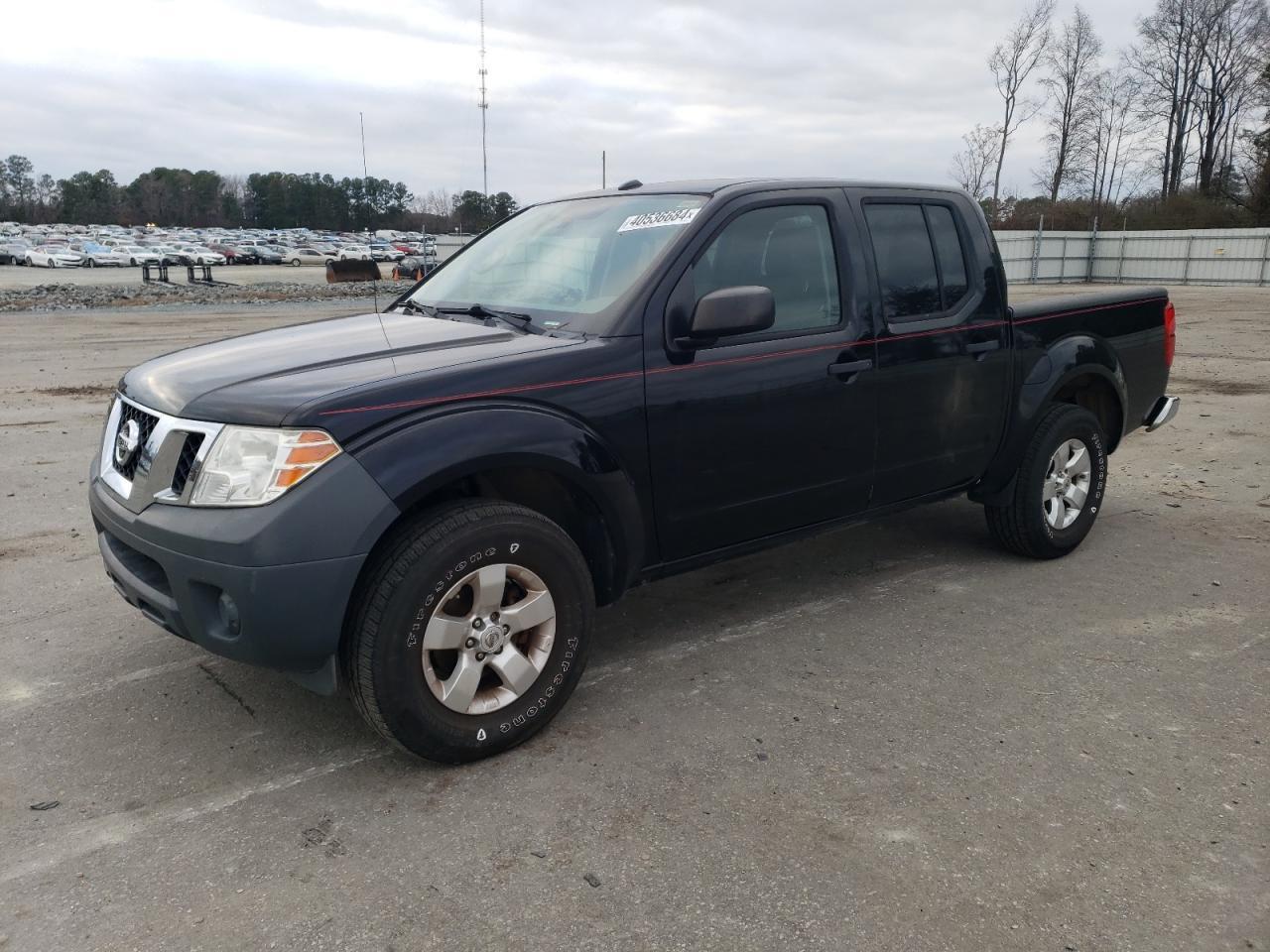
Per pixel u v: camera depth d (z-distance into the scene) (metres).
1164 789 2.94
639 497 3.40
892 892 2.46
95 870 2.55
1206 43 55.59
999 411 4.61
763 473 3.74
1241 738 3.25
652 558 3.55
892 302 4.14
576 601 3.21
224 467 2.74
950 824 2.75
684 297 3.47
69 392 10.51
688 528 3.59
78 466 7.04
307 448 2.70
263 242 94.69
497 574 2.99
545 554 3.09
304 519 2.67
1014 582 4.76
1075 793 2.91
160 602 2.92
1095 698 3.53
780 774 3.02
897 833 2.71
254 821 2.78
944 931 2.32
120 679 3.68
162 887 2.48
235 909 2.39
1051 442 4.79
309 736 3.27
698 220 3.58
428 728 2.92
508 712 3.10
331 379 2.92
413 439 2.82
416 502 2.99
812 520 4.03
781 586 4.74
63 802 2.87
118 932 2.31
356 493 2.72
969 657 3.89
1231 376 11.86
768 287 3.75
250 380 2.96
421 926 2.34
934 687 3.62
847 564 5.06
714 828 2.73
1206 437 8.24
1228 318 20.47
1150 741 3.22
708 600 4.57
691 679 3.70
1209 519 5.84
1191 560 5.07
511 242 4.28
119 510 3.03
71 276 46.94
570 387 3.17
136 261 62.03
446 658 3.07
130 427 3.14
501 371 3.06
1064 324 4.91
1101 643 4.02
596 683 3.68
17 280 41.50
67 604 4.43
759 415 3.66
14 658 3.85
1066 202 51.22
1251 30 54.62
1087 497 5.08
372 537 2.75
